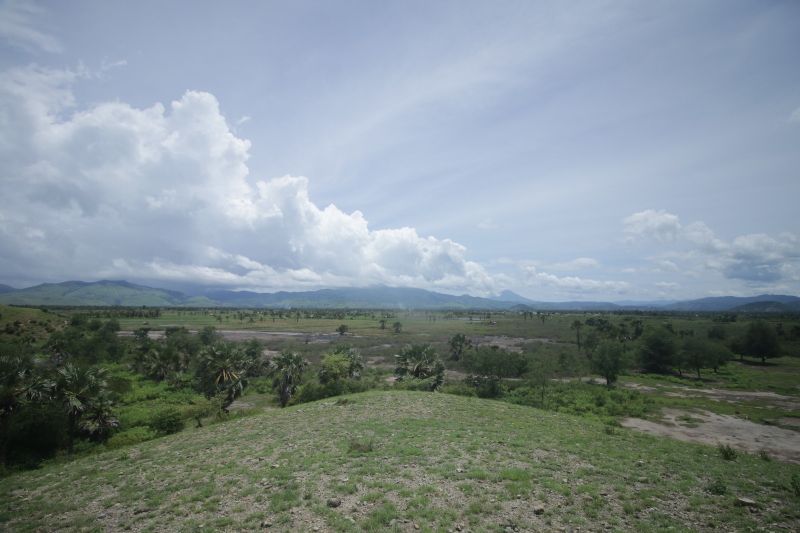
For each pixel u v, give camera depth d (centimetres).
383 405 3928
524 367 6981
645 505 1419
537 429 2955
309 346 12338
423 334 16075
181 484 1881
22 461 3691
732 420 4981
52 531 1459
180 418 4616
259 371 8850
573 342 13162
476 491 1570
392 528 1270
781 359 10881
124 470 2312
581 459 2073
